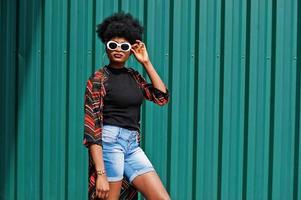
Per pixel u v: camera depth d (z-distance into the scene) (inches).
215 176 207.9
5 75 211.5
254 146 206.4
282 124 206.1
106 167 158.2
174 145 207.5
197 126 206.7
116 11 206.8
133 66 206.5
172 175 207.9
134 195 166.7
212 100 206.1
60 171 211.6
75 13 207.6
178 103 206.5
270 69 205.0
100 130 154.5
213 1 204.1
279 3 203.5
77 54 208.2
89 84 156.2
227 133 206.4
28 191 213.5
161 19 205.6
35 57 210.2
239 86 205.3
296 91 205.3
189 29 205.0
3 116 212.7
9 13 210.1
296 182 207.5
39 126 211.9
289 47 204.4
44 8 208.7
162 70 206.1
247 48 204.8
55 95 209.9
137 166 160.9
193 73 205.9
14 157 213.6
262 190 207.9
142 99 163.2
